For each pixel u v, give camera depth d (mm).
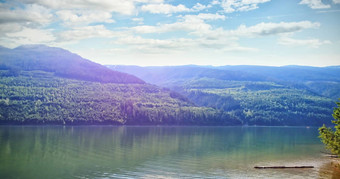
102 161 104250
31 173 86938
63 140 156750
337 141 91062
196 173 89375
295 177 85875
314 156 122750
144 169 93625
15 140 152250
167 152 126125
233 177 85250
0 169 90625
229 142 166625
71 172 88750
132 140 164625
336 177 86625
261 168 97125
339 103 90812
